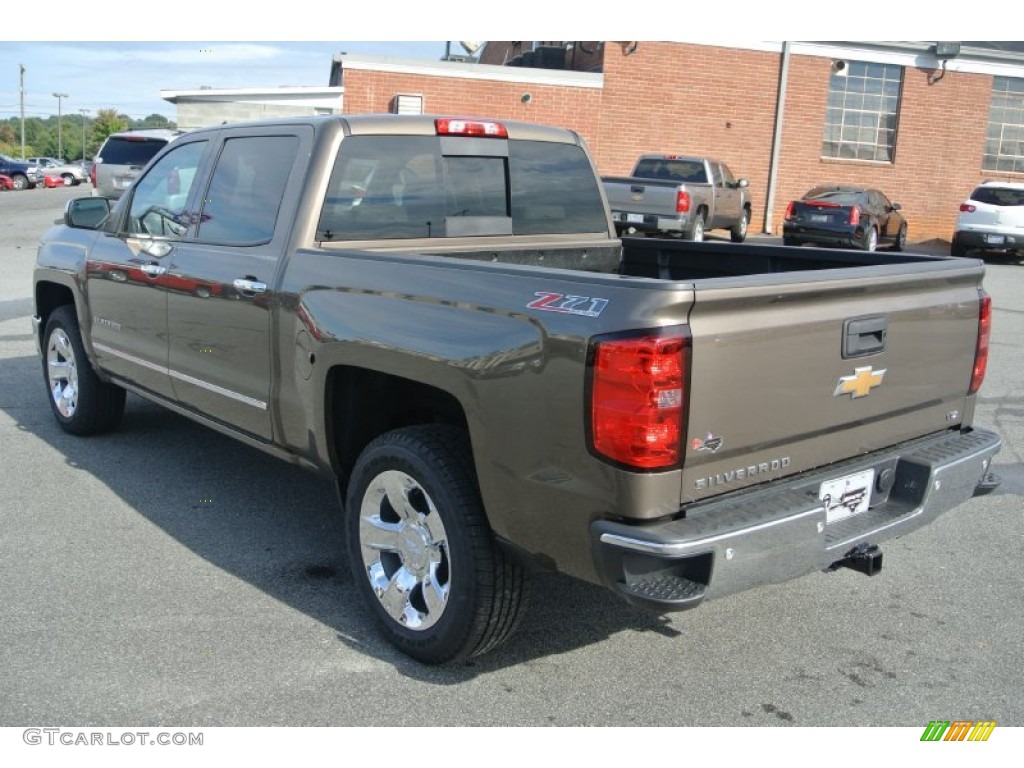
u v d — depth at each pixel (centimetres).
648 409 280
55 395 638
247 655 362
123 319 533
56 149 14812
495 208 476
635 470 283
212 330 455
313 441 400
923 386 369
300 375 399
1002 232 2081
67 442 621
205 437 638
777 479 321
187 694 335
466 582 333
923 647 384
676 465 288
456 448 343
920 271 355
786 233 2044
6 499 517
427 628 350
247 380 437
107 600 403
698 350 286
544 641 382
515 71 2167
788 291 303
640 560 291
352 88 2086
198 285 458
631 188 1753
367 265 372
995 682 358
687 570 294
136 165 1705
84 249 571
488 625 336
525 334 308
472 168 467
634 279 290
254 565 442
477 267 332
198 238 471
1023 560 474
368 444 377
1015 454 657
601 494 291
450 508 334
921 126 2538
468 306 330
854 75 2458
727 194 1970
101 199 585
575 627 394
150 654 360
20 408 701
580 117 2234
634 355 280
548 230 499
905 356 355
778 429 313
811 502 311
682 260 521
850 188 2106
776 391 309
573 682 352
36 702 328
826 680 358
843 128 2483
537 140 496
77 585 416
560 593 425
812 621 405
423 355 337
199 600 405
